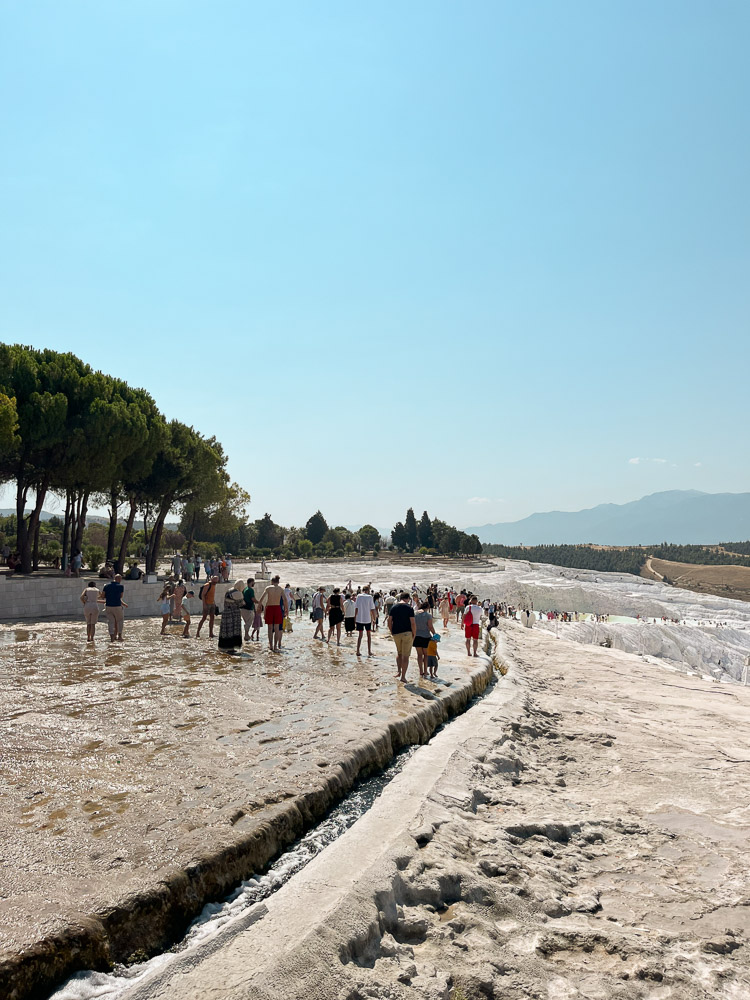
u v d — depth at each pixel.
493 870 5.72
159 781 7.00
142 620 26.22
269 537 117.94
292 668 15.31
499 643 27.91
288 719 10.10
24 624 22.25
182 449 44.75
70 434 32.28
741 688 19.44
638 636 61.00
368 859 5.39
